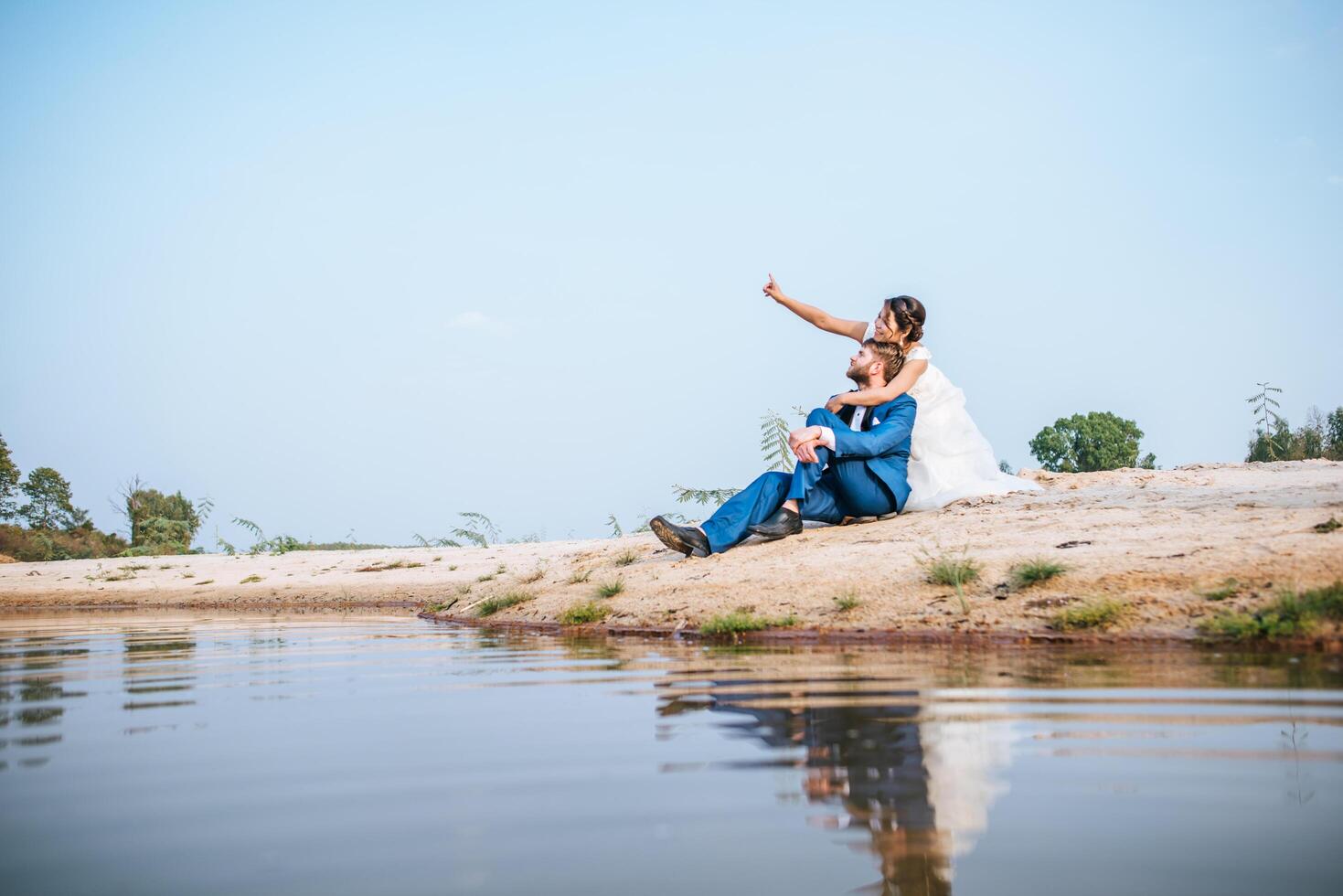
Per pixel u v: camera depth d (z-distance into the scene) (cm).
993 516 680
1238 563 477
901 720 258
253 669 430
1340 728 236
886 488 730
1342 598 404
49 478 3519
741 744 236
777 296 805
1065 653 407
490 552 1400
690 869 151
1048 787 190
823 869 149
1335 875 143
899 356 760
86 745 254
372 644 559
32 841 171
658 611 622
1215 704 269
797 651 452
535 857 158
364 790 201
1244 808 175
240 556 1742
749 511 739
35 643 619
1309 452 1328
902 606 532
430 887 146
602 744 241
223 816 185
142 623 844
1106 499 684
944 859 152
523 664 427
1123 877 144
